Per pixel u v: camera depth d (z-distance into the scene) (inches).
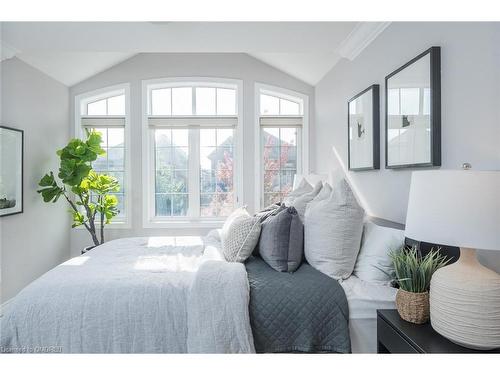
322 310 64.4
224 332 60.4
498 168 54.6
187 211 174.4
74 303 63.2
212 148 174.2
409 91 78.9
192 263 83.6
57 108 157.0
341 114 132.4
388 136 89.5
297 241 77.3
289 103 177.8
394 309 63.2
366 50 107.0
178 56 170.7
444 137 67.4
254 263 80.8
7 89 123.0
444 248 63.7
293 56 150.9
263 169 176.2
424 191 47.6
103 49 119.0
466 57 61.1
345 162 128.0
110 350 61.9
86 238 169.3
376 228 77.7
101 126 170.6
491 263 56.4
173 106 175.5
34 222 140.1
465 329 45.0
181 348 62.4
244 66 172.4
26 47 116.8
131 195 169.3
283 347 63.7
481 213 42.5
